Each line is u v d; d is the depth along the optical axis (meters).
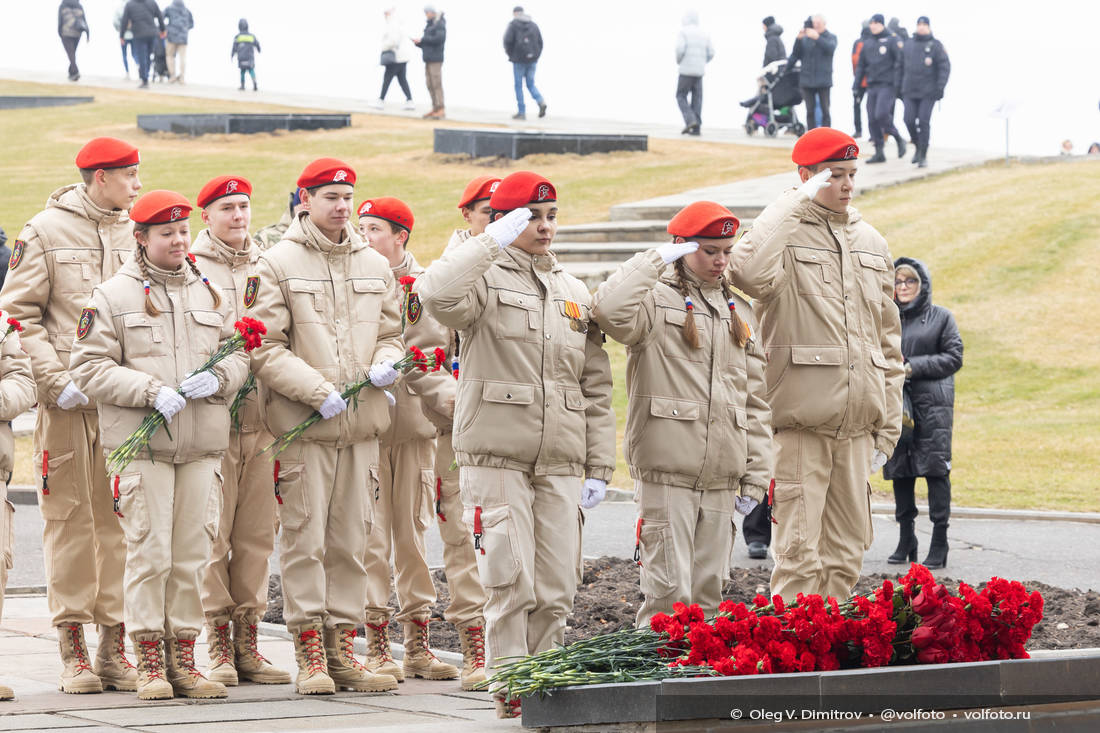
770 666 5.50
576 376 6.83
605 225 24.91
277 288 7.51
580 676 5.55
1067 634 8.76
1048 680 5.68
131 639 7.15
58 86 52.75
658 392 7.05
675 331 7.08
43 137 40.56
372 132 39.28
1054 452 16.83
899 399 8.60
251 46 53.50
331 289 7.64
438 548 12.73
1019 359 20.61
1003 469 16.12
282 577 7.54
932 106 29.89
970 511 14.29
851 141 8.15
